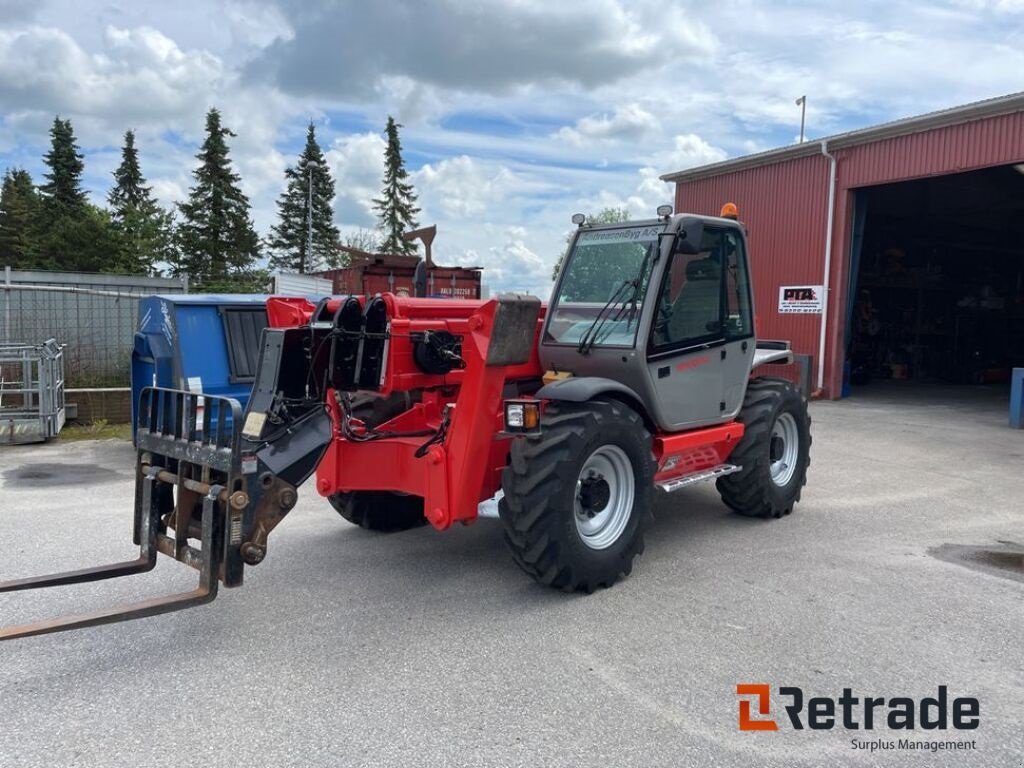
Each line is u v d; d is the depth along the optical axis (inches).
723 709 130.7
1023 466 346.9
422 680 140.3
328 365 168.9
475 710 129.7
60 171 2206.0
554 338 211.6
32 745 119.2
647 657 149.5
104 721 126.2
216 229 1819.6
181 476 154.6
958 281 870.4
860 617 169.3
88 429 421.7
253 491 150.2
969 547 223.0
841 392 609.9
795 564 205.0
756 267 647.8
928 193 680.4
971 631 162.7
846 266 589.9
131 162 2397.9
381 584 188.7
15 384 453.7
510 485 170.9
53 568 198.7
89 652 151.3
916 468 340.2
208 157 1834.4
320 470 197.0
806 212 607.2
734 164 652.7
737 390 233.0
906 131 535.5
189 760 115.3
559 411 177.8
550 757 116.4
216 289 1510.8
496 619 167.6
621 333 199.2
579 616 169.3
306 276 748.0
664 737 122.0
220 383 321.4
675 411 207.6
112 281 521.3
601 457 184.4
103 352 481.7
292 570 198.7
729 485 241.3
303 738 121.2
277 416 159.9
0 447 375.2
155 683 138.9
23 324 474.6
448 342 192.4
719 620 167.3
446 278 663.8
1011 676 143.6
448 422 184.7
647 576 195.0
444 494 174.7
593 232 214.2
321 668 144.8
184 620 167.0
